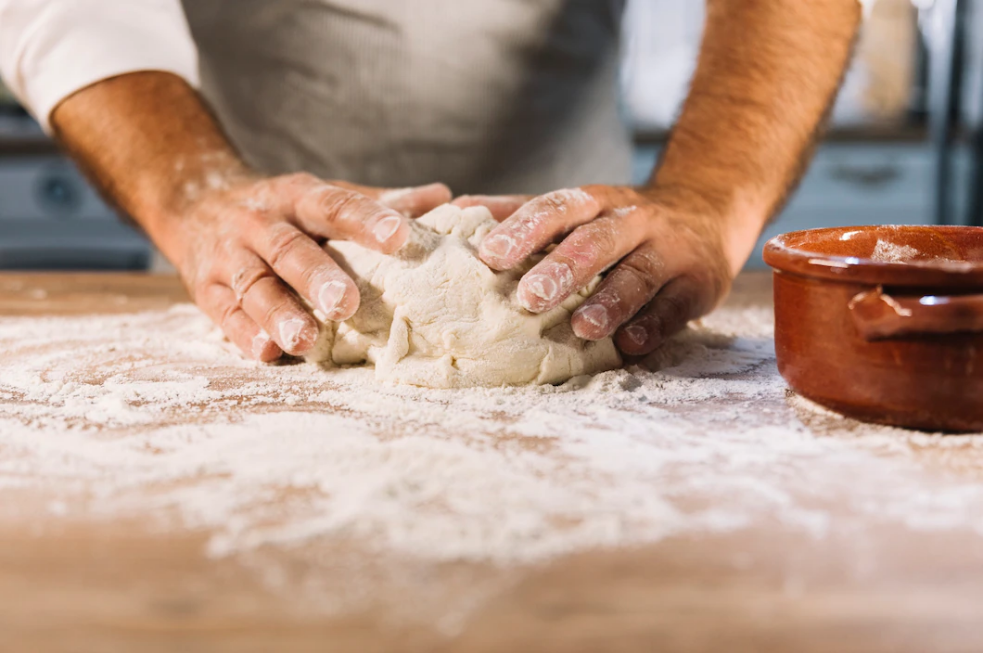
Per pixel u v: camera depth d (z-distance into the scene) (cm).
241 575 44
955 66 221
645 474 57
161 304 119
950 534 48
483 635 39
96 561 45
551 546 47
